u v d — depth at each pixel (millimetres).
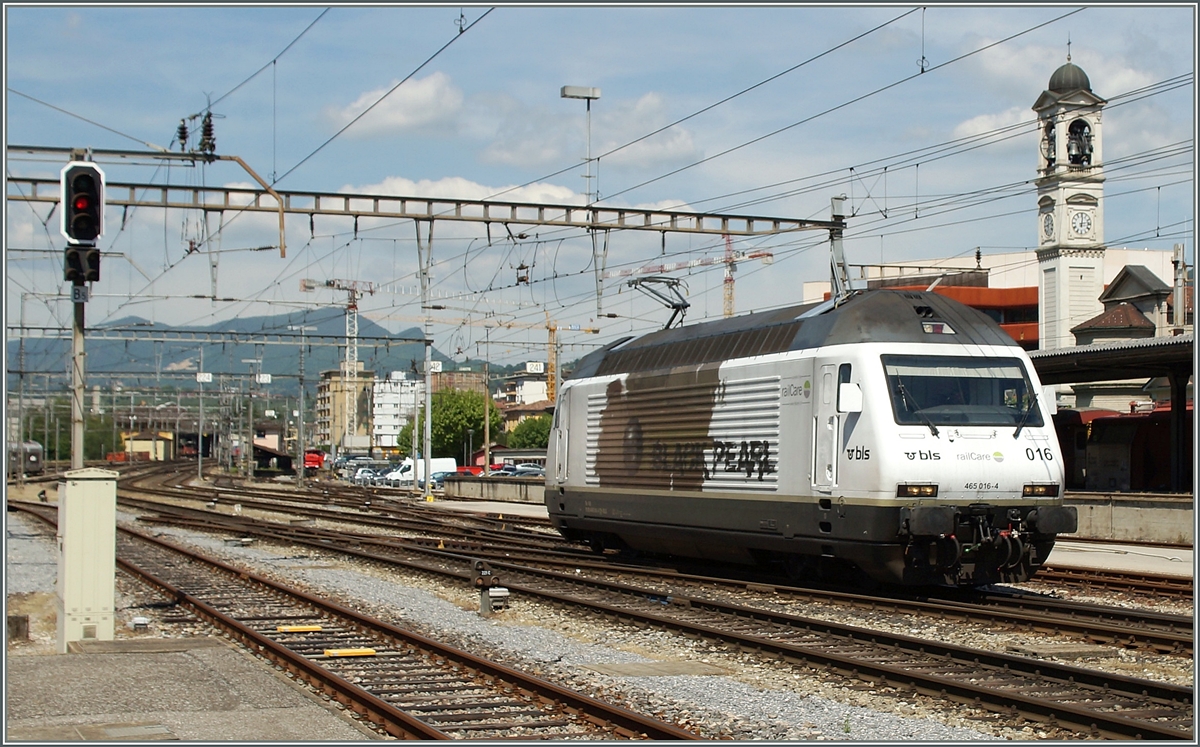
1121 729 9297
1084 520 30297
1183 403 34875
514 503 54625
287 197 25922
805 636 14430
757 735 9547
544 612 16922
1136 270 64688
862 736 9508
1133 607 17469
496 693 11039
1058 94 67688
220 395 84688
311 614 16500
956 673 11906
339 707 10500
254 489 68125
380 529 36344
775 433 18938
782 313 20250
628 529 23141
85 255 14133
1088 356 32250
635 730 9398
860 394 17234
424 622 16172
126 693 10414
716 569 22797
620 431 23500
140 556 25812
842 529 17344
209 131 22875
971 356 17859
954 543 16828
